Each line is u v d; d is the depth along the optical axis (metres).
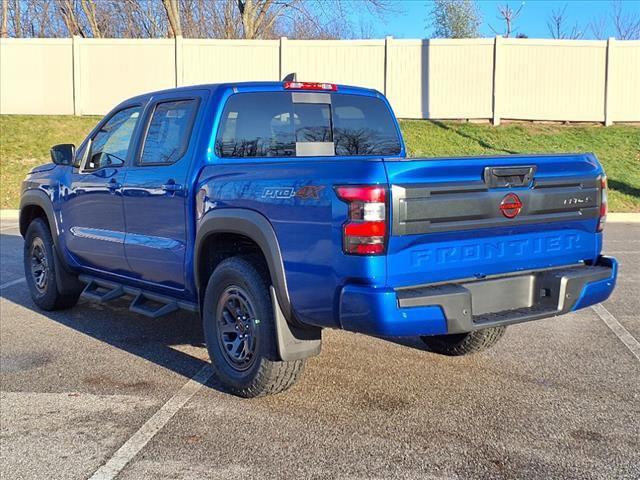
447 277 3.90
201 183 4.67
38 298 6.97
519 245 4.20
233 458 3.64
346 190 3.61
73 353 5.54
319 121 5.42
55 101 21.31
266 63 20.88
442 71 20.38
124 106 5.82
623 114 20.14
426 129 19.95
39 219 6.92
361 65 20.59
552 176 4.24
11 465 3.57
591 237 4.59
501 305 4.13
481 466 3.54
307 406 4.37
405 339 5.91
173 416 4.21
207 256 4.77
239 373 4.46
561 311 4.19
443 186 3.74
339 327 3.84
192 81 21.02
